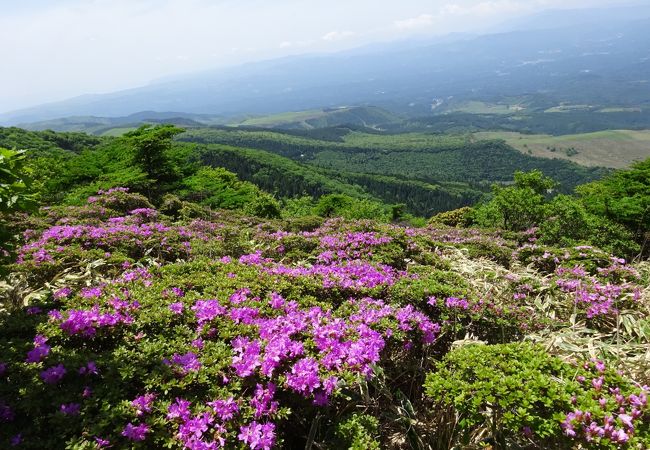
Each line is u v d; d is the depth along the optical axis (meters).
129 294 4.60
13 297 5.07
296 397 3.53
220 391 3.33
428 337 4.38
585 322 5.59
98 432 2.90
